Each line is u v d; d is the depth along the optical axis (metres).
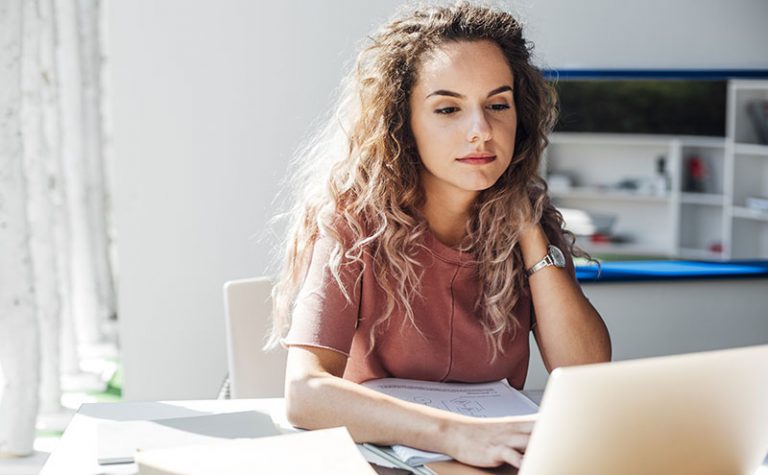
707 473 1.29
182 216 3.35
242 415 1.63
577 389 1.12
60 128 4.96
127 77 3.28
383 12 3.37
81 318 5.63
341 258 1.78
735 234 5.93
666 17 3.57
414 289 1.81
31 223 4.14
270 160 3.36
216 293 3.38
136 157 3.31
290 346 1.72
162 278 3.36
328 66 3.36
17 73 3.57
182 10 3.28
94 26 5.91
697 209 6.81
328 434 1.41
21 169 3.58
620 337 3.60
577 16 3.52
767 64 3.65
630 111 6.57
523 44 1.89
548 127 1.95
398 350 1.83
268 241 3.38
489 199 1.88
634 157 6.79
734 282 3.65
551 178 6.82
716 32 3.61
